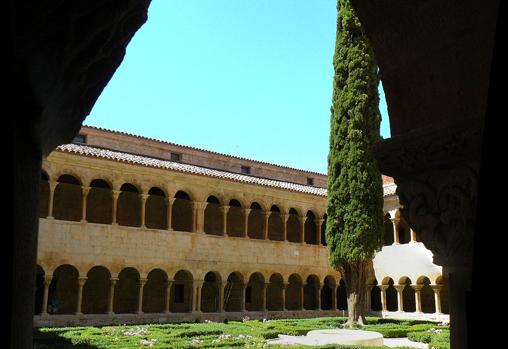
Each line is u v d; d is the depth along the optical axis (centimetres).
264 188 3456
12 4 213
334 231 2900
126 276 3175
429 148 423
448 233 410
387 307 4012
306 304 4000
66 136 349
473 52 416
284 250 3516
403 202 463
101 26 295
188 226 3456
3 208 210
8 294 213
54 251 2561
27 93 247
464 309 390
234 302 3584
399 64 476
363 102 2902
